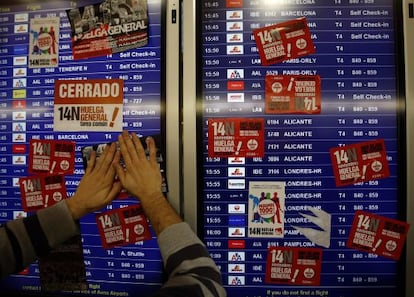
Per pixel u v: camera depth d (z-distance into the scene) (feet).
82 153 3.30
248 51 3.19
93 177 3.11
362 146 3.13
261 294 3.18
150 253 3.24
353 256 3.14
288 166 3.17
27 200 3.39
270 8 3.18
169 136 3.21
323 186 3.15
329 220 3.14
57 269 3.34
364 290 3.13
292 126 3.17
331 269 3.14
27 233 2.73
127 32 3.27
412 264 3.07
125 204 3.28
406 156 3.08
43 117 3.38
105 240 3.29
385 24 3.14
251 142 3.18
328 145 3.15
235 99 3.19
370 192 3.13
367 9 3.15
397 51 3.12
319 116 3.15
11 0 3.43
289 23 3.17
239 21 3.19
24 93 3.41
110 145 3.23
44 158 3.38
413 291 3.07
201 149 3.20
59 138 3.35
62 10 3.38
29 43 3.42
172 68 3.22
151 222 2.87
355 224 3.14
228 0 3.20
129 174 3.05
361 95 3.14
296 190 3.17
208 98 3.21
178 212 3.19
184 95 3.20
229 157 3.19
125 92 3.28
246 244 3.19
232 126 3.19
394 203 3.11
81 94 3.33
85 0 3.34
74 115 3.33
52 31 3.38
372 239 3.12
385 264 3.11
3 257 2.64
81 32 3.34
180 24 3.24
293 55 3.17
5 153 3.43
